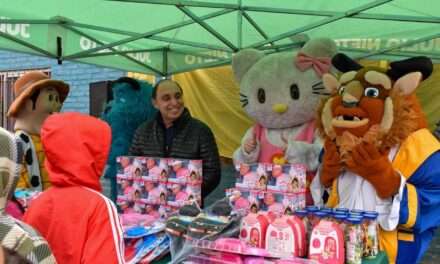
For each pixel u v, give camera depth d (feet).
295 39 12.10
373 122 7.04
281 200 7.06
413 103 7.29
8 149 3.44
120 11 9.96
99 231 4.64
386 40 11.53
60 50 11.44
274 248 5.76
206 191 10.06
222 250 5.52
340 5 9.21
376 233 6.25
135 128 12.35
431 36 10.32
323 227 5.59
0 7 9.70
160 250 5.84
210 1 9.00
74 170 4.76
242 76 10.64
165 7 9.62
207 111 14.98
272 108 9.73
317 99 9.59
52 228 4.67
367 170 6.85
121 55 13.03
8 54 19.58
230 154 14.61
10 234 3.35
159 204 8.41
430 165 6.94
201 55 13.57
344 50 11.91
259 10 8.95
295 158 8.89
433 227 7.16
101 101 15.07
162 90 10.44
